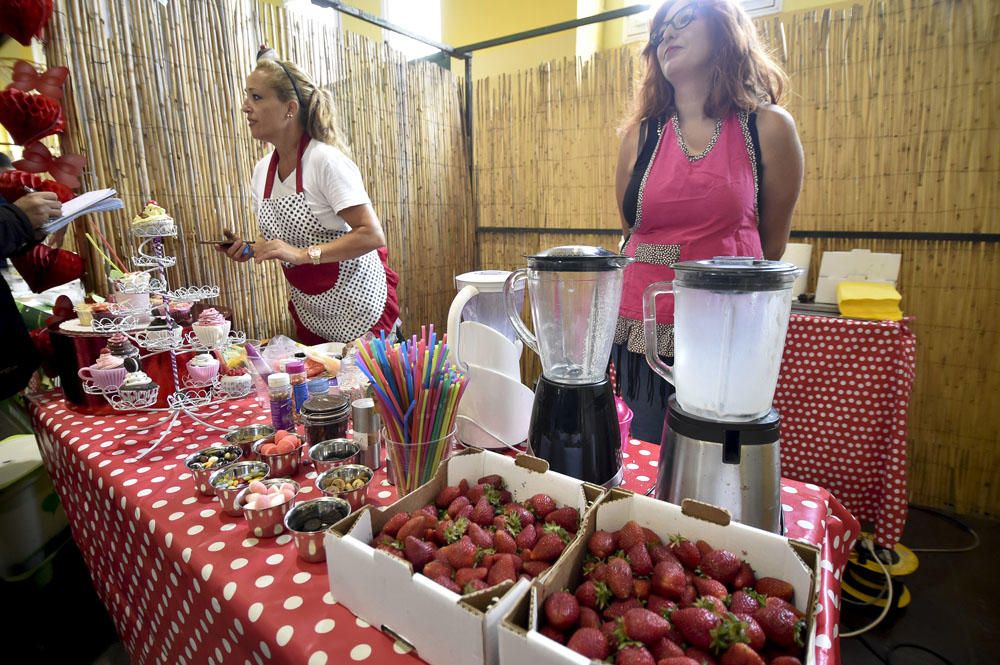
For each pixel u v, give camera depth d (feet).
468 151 11.19
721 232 4.45
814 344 6.59
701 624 1.67
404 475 2.89
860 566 6.33
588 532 2.15
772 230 4.78
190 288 4.91
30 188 4.79
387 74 9.25
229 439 3.58
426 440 2.83
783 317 2.44
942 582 6.15
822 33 7.42
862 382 6.43
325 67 8.16
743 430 2.40
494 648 1.70
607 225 9.93
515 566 2.01
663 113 4.77
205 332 3.92
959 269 7.12
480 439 3.45
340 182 5.50
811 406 6.74
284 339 4.99
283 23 7.47
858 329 6.34
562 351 3.17
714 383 2.47
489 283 3.46
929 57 6.87
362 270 6.11
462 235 11.30
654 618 1.68
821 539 2.62
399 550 2.08
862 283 6.86
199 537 2.62
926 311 7.39
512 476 2.61
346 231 5.97
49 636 5.20
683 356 2.59
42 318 5.79
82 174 5.60
